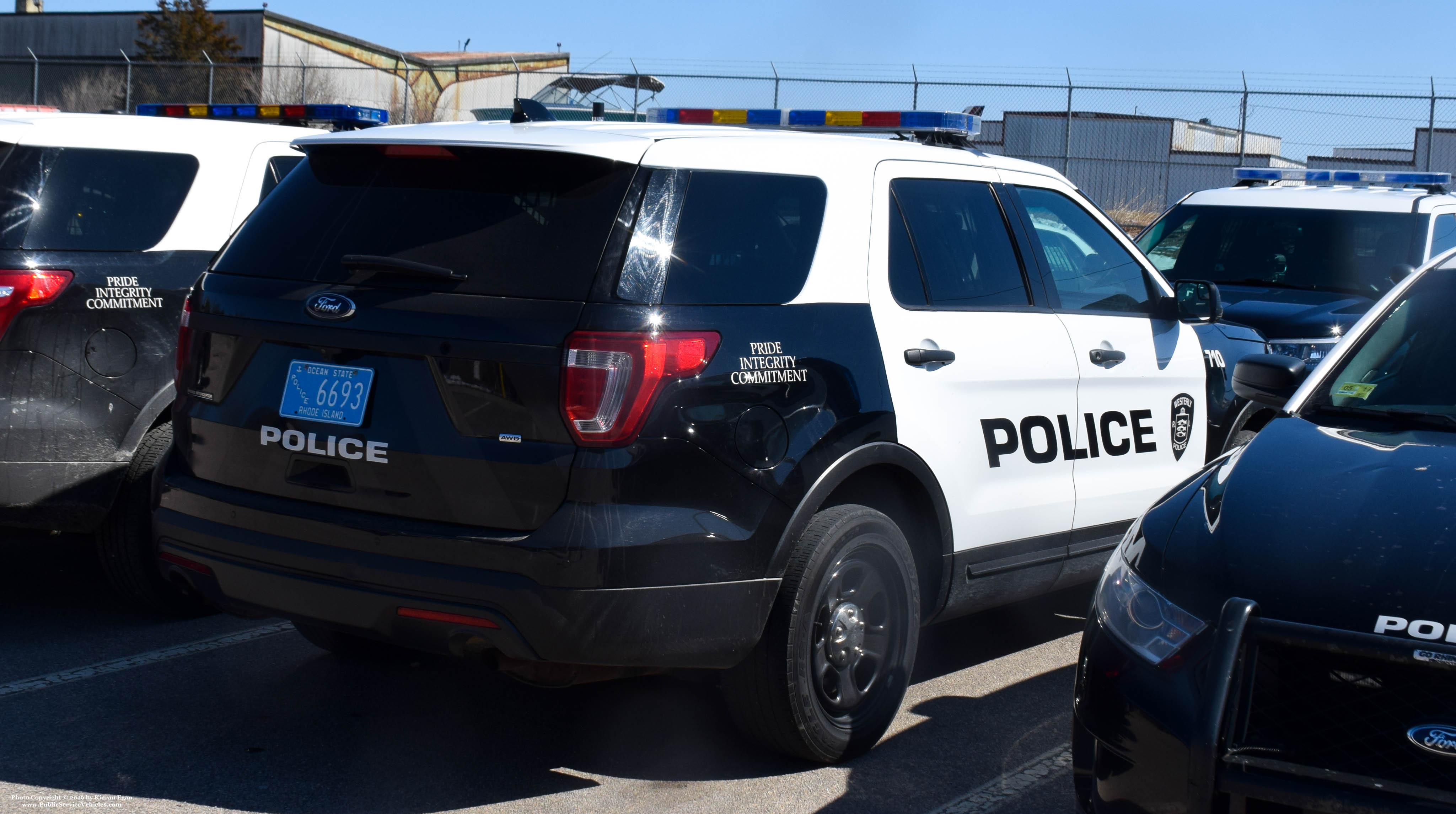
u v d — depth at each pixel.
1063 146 18.83
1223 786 2.36
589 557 3.04
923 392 3.82
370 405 3.25
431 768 3.65
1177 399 4.91
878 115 4.79
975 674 4.58
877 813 3.41
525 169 3.34
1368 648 2.32
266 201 3.74
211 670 4.44
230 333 3.51
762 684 3.48
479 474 3.12
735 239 3.46
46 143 4.66
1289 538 2.63
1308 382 3.61
